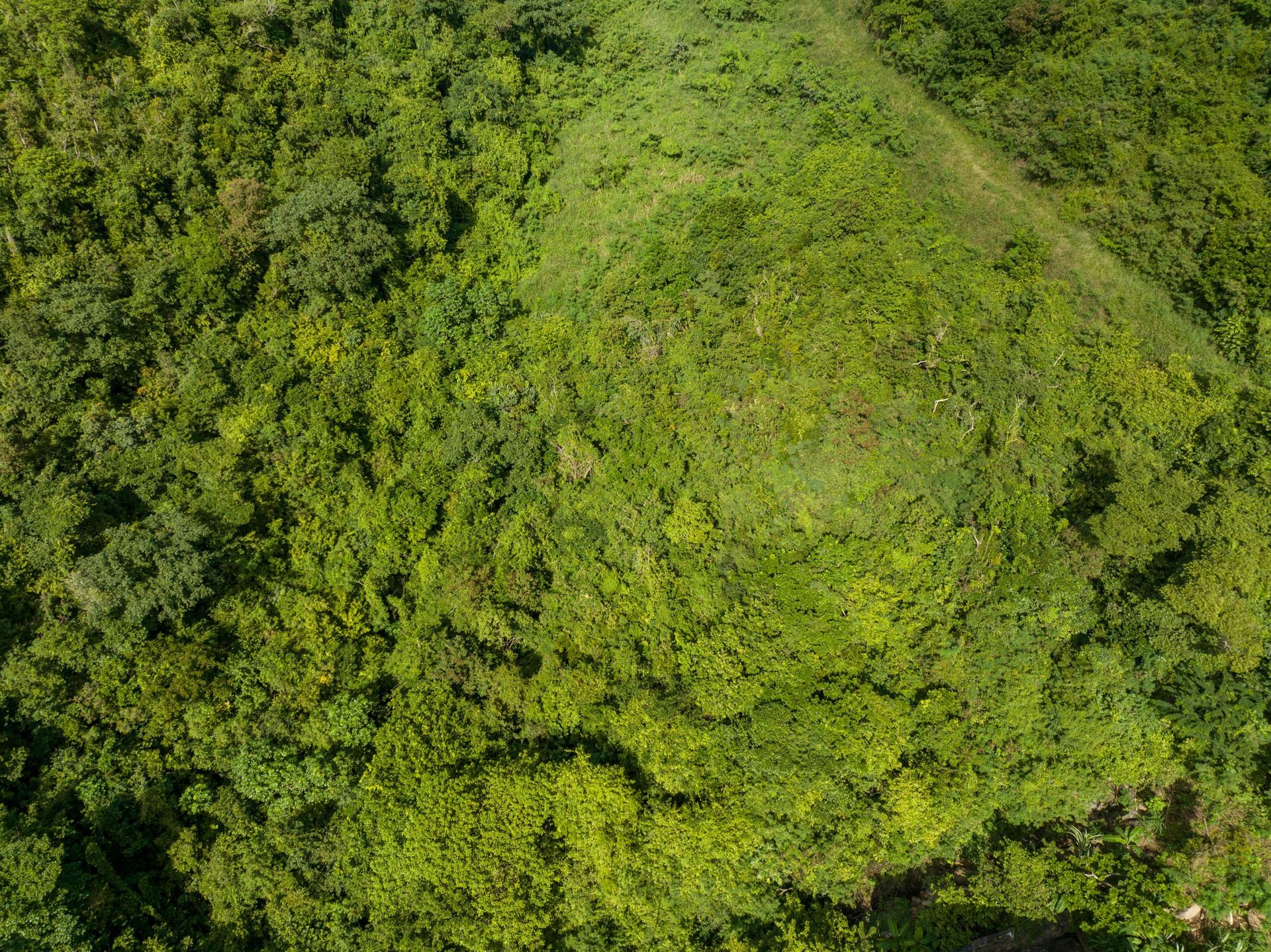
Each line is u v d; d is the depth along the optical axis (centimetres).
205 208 3959
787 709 3212
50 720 3078
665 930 3088
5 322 3350
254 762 3225
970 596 3497
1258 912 2997
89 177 3766
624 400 4044
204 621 3391
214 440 3656
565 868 3066
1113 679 3303
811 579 3528
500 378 4128
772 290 4125
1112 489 3525
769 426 3828
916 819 3075
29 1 3919
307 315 4031
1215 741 3189
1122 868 3083
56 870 2722
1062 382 3953
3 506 3225
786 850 3098
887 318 4003
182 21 4284
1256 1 4131
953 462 3759
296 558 3641
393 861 3048
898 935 3112
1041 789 3194
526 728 3441
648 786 3231
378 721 3456
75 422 3459
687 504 3709
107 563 3136
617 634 3594
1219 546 3238
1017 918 3055
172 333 3797
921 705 3234
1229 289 3938
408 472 3856
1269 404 3653
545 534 3806
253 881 3070
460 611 3606
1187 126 4169
